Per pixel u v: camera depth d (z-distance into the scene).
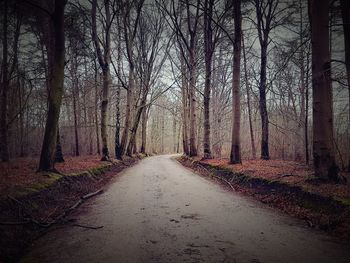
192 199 9.40
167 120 71.94
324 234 5.67
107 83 20.20
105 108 20.17
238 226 6.27
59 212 7.36
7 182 8.05
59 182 9.45
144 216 7.18
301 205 7.39
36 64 18.09
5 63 15.66
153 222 6.61
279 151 25.80
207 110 21.44
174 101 50.38
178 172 18.78
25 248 5.06
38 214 6.65
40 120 28.75
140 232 5.86
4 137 15.86
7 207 5.94
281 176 10.11
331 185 7.80
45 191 7.99
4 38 15.34
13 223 5.42
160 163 28.39
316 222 6.30
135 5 24.39
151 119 65.88
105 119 20.17
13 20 16.44
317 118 8.57
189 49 24.03
